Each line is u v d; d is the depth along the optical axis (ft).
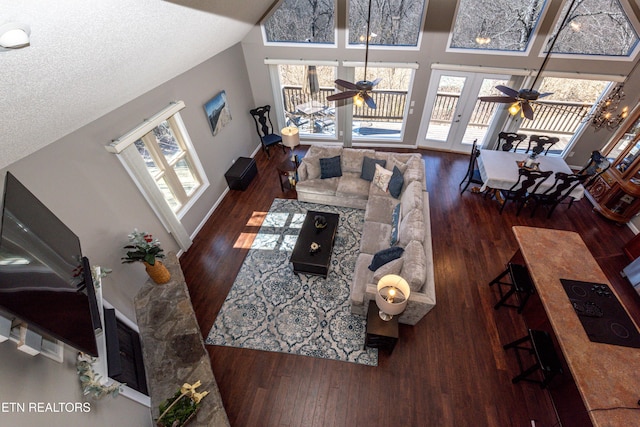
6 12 3.80
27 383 5.16
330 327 11.31
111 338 7.91
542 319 10.14
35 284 5.00
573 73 15.76
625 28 14.23
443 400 9.34
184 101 13.52
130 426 7.59
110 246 10.34
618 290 12.34
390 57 17.63
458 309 11.72
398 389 9.62
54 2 4.31
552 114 18.99
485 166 15.61
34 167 7.66
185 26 9.25
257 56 18.66
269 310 11.94
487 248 14.16
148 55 8.79
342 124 21.30
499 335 10.86
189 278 13.32
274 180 19.16
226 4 10.52
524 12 14.98
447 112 19.76
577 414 7.92
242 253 14.39
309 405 9.36
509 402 9.23
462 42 16.61
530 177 13.56
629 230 14.84
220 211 16.98
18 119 6.04
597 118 15.69
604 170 15.53
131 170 10.87
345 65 17.99
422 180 14.29
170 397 8.82
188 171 15.16
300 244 12.91
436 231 15.14
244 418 9.14
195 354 9.95
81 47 5.82
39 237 5.84
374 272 11.19
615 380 6.83
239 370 10.23
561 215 15.88
